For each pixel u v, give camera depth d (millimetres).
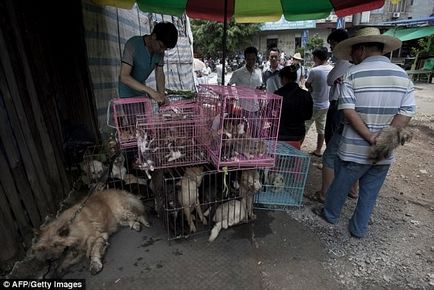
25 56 2684
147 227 2955
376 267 2521
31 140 2645
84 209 2676
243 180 2857
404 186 4133
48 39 3178
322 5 4387
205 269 2426
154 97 3078
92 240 2529
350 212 3363
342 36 3643
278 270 2445
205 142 2754
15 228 2332
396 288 2305
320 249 2721
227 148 2516
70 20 3656
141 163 2627
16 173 2410
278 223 3090
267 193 3416
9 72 2428
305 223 3113
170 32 3160
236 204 2891
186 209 2721
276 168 3309
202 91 2984
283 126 3791
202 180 2732
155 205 3146
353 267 2516
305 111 3705
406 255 2678
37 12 2990
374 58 2494
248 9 4961
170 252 2613
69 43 3631
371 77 2428
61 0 3463
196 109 3045
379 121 2498
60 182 3129
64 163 3324
